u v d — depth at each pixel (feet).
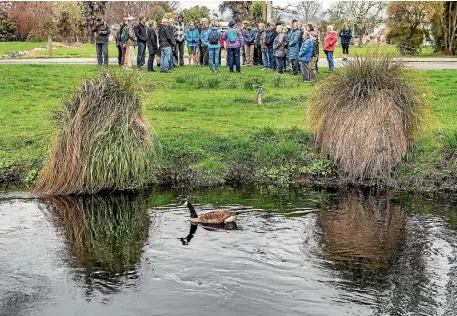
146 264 26.53
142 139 39.19
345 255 27.43
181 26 88.33
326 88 42.32
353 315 21.88
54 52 129.59
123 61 81.87
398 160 39.88
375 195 37.35
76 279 25.12
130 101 39.40
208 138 45.88
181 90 68.08
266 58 85.92
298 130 46.85
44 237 30.14
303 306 22.56
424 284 24.41
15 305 22.86
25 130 49.34
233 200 36.37
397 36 127.34
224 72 81.71
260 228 31.14
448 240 29.35
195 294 23.53
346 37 93.25
